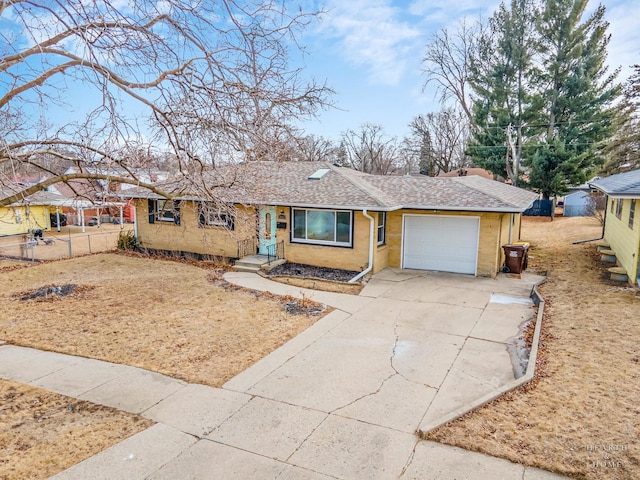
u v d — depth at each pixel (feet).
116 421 17.34
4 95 15.92
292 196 47.57
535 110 96.58
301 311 33.04
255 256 50.21
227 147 19.52
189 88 17.98
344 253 46.16
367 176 60.03
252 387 20.47
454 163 142.61
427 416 17.70
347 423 17.25
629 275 36.01
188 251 54.54
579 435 15.67
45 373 21.98
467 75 108.37
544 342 25.12
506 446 15.35
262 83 18.44
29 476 13.83
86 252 64.18
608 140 94.32
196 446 15.67
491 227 43.65
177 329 28.84
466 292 38.37
